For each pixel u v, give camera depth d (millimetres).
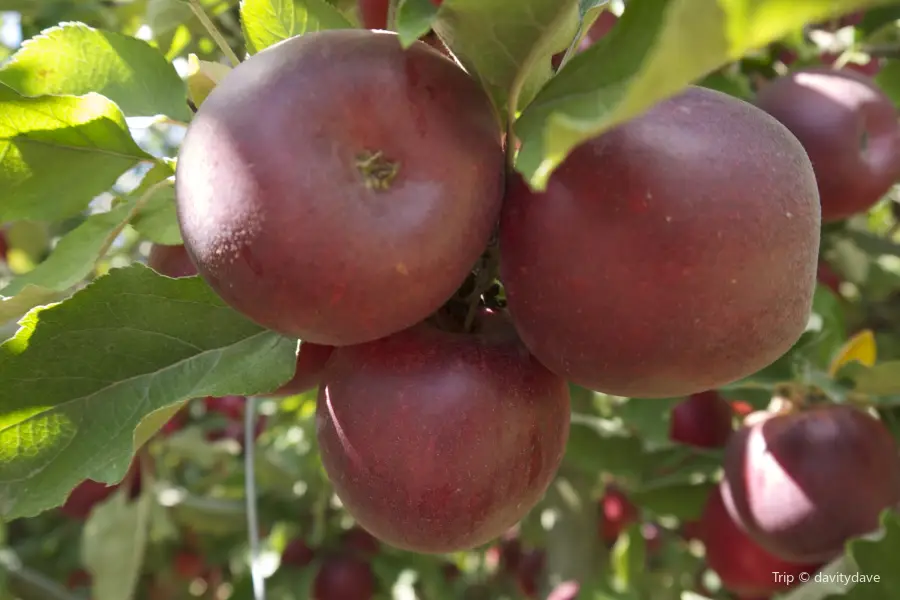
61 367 326
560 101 257
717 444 578
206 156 261
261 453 920
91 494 774
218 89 269
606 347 272
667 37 181
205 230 263
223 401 972
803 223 271
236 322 338
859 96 505
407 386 309
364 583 917
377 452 311
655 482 579
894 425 529
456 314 326
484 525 319
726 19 180
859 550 422
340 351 327
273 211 252
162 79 381
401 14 258
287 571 917
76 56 369
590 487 709
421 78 267
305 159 253
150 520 816
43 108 334
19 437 321
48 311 322
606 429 583
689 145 261
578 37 302
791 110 510
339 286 257
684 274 259
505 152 285
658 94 187
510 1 261
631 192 259
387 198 257
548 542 726
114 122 344
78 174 353
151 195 362
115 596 733
